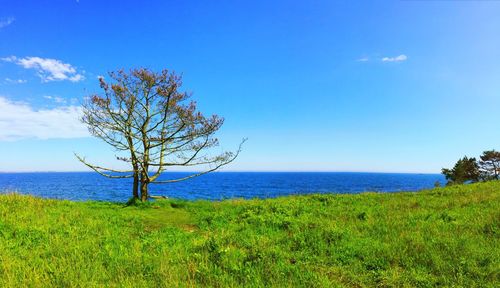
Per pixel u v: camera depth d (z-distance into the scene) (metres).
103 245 8.40
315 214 13.23
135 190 18.38
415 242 7.95
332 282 6.05
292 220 11.48
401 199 17.78
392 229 9.69
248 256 7.34
